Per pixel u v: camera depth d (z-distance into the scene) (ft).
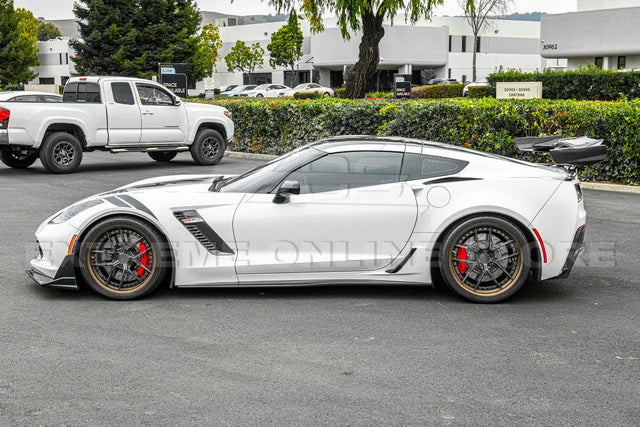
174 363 13.46
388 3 70.49
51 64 248.93
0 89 117.50
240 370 13.12
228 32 234.58
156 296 18.08
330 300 17.84
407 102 48.11
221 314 16.63
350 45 188.03
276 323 15.97
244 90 183.42
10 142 42.11
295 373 12.98
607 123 36.94
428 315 16.63
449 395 12.00
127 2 147.02
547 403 11.70
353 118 48.03
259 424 10.87
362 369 13.19
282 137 54.24
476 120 40.52
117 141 45.62
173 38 152.05
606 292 18.75
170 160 53.36
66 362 13.46
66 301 17.56
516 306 17.40
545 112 39.22
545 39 133.80
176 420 11.00
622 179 37.24
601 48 125.29
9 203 32.71
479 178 17.54
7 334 15.06
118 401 11.69
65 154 44.01
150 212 17.40
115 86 45.62
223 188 18.30
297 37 199.72
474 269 17.43
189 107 48.85
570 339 14.97
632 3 131.54
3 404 11.55
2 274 20.15
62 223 17.58
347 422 10.94
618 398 11.92
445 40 198.08
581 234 17.80
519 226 17.46
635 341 14.88
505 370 13.17
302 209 17.46
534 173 17.79
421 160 17.90
